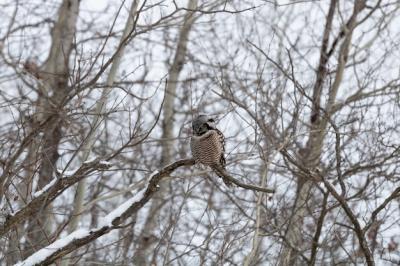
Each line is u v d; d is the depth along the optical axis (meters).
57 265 10.67
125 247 13.50
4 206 10.58
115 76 13.66
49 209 12.73
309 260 13.38
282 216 14.22
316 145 15.77
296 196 14.92
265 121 14.27
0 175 11.12
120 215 10.35
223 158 12.93
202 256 12.00
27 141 10.69
